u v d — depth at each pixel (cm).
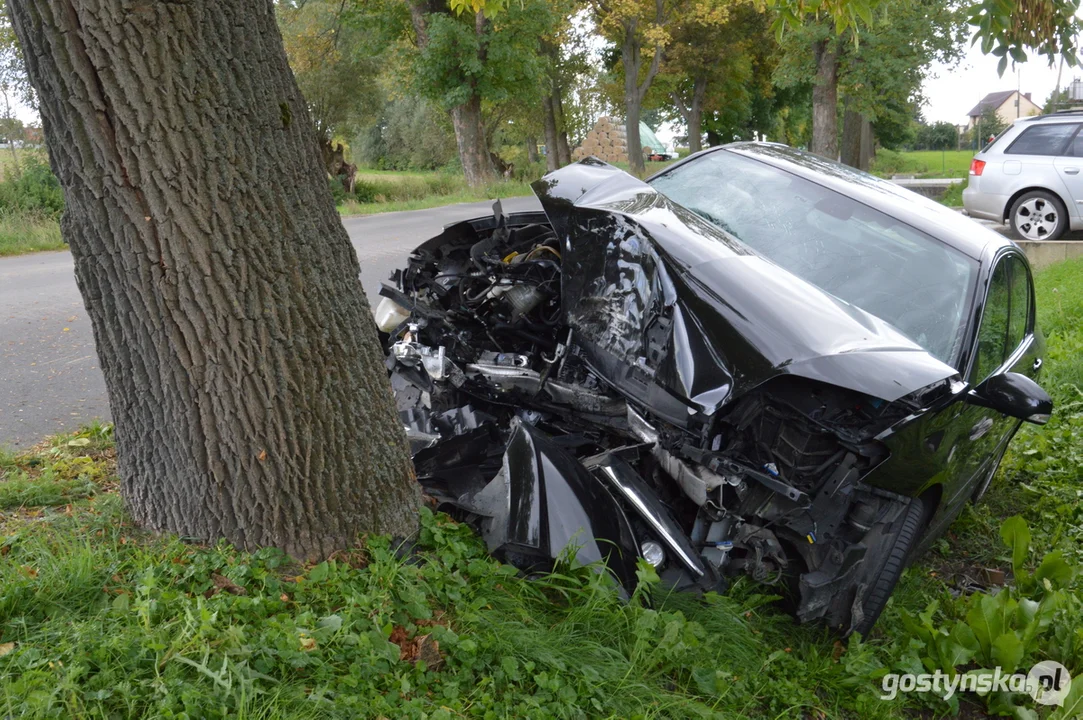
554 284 471
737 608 350
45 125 277
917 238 477
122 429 317
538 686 286
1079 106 1325
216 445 302
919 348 381
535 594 333
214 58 274
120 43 258
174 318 288
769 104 5466
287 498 309
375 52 3061
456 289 496
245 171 285
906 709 357
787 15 545
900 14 2647
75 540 310
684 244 411
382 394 340
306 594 296
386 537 330
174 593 277
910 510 390
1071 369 782
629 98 3922
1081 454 621
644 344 386
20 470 423
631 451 373
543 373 423
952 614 417
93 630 257
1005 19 472
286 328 300
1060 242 1245
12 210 1738
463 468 403
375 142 6450
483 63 2920
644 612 316
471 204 2405
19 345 710
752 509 351
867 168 4769
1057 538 500
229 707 238
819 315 374
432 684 273
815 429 347
